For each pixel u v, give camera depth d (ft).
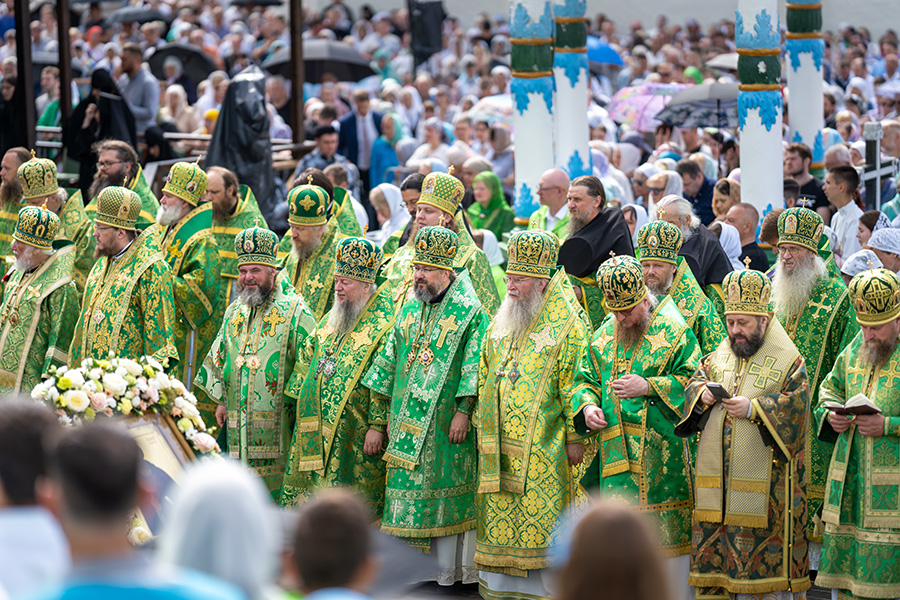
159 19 190.60
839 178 81.66
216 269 73.56
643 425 55.52
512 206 117.91
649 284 59.21
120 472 24.38
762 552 53.16
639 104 135.54
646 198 97.45
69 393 50.72
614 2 235.20
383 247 74.84
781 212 65.00
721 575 54.08
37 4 202.08
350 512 25.34
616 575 22.30
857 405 50.55
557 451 57.82
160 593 22.52
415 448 60.59
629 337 56.34
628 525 22.61
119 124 102.37
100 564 23.62
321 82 161.27
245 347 64.44
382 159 130.72
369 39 212.84
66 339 70.85
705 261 65.36
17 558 28.35
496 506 58.75
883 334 51.90
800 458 53.62
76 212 77.36
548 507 57.72
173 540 24.25
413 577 33.14
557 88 89.45
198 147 128.67
